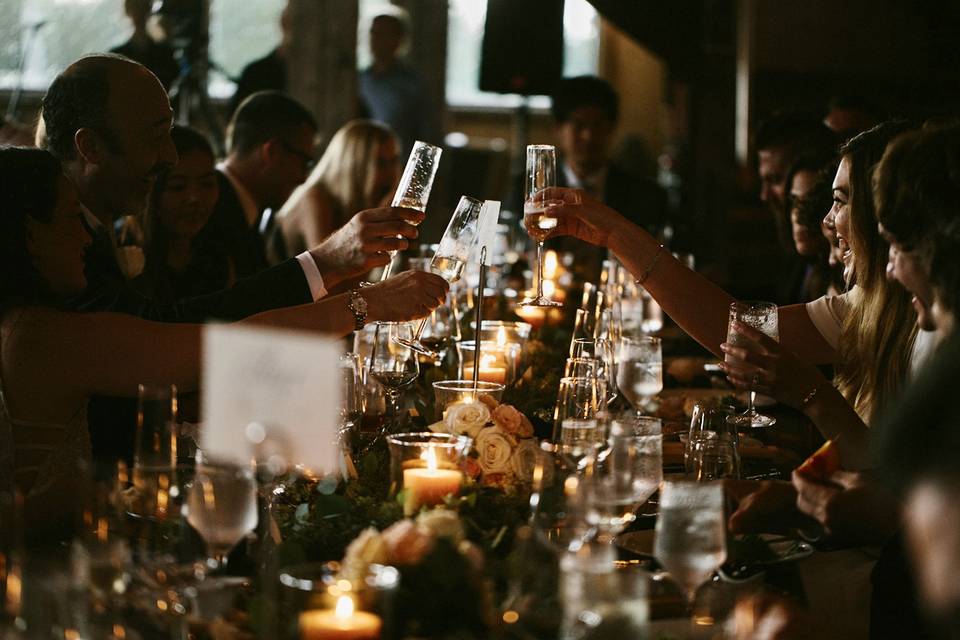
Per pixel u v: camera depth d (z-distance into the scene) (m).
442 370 3.02
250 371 1.57
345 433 2.19
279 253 4.99
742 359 2.39
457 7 11.91
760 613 1.64
